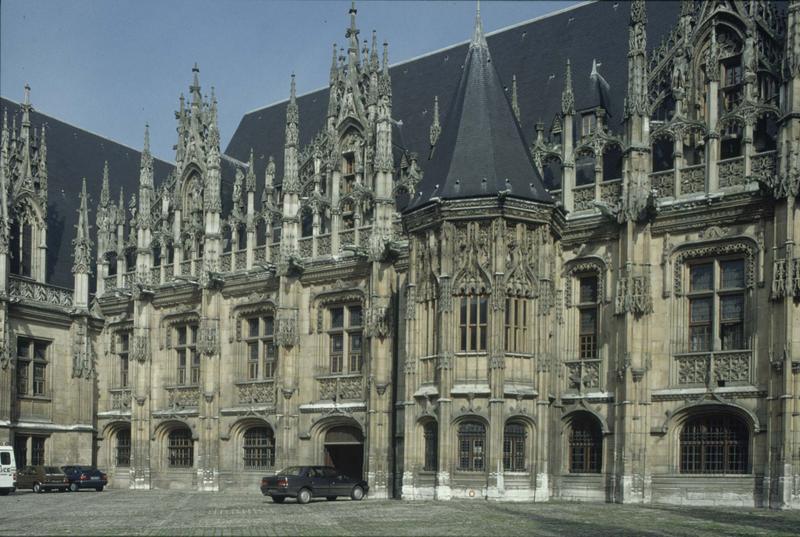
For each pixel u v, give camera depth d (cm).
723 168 3762
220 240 5272
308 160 5038
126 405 5719
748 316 3634
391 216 4488
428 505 3506
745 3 3856
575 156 4178
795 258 3466
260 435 5044
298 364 4844
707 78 3847
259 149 6172
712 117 3800
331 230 4794
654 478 3753
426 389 3912
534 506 3453
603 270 4000
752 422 3531
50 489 4975
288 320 4838
